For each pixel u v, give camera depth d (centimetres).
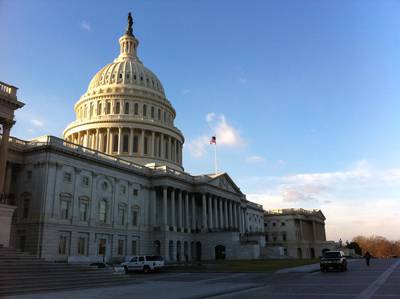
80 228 6825
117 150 10462
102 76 11969
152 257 5559
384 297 2312
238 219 11738
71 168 6888
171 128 11475
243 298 2400
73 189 6838
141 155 10512
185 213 9600
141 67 12481
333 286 3034
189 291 2875
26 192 6444
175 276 4672
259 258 9462
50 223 6241
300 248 16238
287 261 7769
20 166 6644
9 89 4425
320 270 5147
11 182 6644
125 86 11469
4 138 4309
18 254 3547
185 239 9194
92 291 2947
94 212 7219
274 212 16800
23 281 2969
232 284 3416
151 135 10919
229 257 9181
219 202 10675
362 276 3988
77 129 10781
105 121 10556
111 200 7725
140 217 8462
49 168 6425
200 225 10088
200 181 9881
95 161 7400
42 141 6662
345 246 17800
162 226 8556
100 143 10494
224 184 11012
